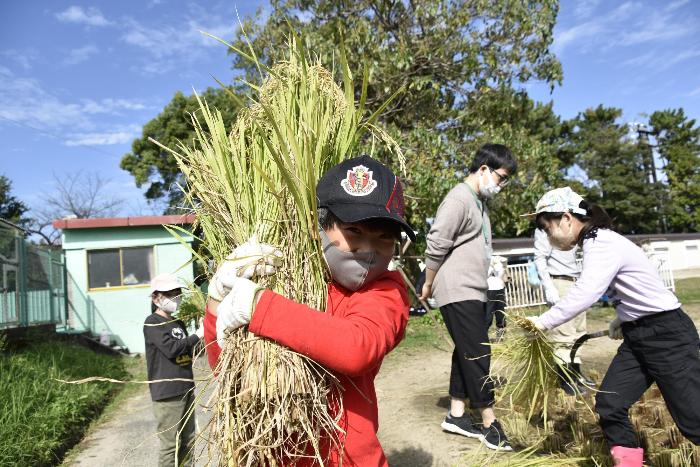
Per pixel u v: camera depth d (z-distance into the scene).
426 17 11.23
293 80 1.71
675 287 17.53
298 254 1.35
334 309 1.34
